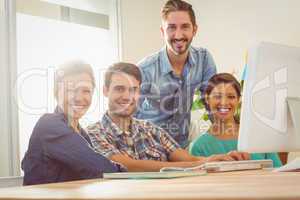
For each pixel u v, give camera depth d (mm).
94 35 2914
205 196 475
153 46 3391
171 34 2461
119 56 3098
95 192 619
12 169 2293
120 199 507
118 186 753
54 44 2594
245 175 996
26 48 2418
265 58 1181
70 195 581
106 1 3035
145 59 2471
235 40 3275
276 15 3100
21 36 2398
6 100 2309
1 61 2311
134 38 3236
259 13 3172
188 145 2436
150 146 2078
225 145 2201
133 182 860
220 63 3336
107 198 519
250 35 3211
